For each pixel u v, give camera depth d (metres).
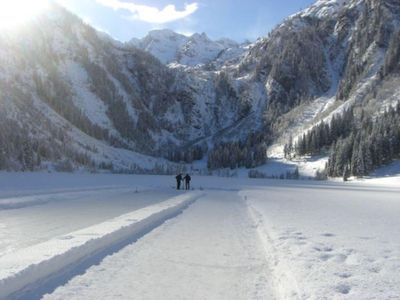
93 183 57.34
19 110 138.75
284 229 13.73
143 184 57.81
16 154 101.31
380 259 9.23
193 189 46.12
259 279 8.14
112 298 6.80
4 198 24.62
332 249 10.36
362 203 30.97
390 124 127.00
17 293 6.79
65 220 15.96
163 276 8.16
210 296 7.08
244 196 34.75
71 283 7.46
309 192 48.78
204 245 11.25
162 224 14.84
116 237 11.39
